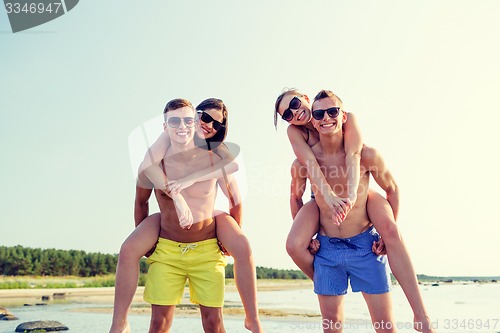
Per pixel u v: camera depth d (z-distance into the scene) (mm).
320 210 4137
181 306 7434
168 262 3908
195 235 3902
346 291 4090
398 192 4211
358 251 4012
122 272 3828
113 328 3752
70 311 7219
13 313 7070
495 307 6555
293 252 4039
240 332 5496
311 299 7445
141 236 3898
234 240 3900
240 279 3879
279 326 5824
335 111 3900
